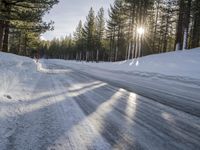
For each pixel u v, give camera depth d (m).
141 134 4.52
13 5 20.59
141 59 31.36
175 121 5.50
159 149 3.86
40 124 4.85
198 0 29.73
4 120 4.91
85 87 10.66
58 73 18.41
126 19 47.28
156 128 4.93
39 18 21.39
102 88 10.57
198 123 5.41
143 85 12.55
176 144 4.10
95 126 4.89
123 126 4.97
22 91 8.48
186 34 27.05
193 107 7.11
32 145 3.79
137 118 5.62
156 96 8.90
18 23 22.95
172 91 10.59
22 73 12.59
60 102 7.06
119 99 7.98
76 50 87.69
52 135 4.27
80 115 5.68
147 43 52.59
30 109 6.01
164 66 22.06
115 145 3.94
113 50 63.03
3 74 8.56
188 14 26.52
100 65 38.62
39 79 12.99
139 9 41.03
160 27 51.44
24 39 47.47
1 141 3.88
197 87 12.66
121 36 54.72
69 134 4.35
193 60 21.62
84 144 3.92
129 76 18.83
